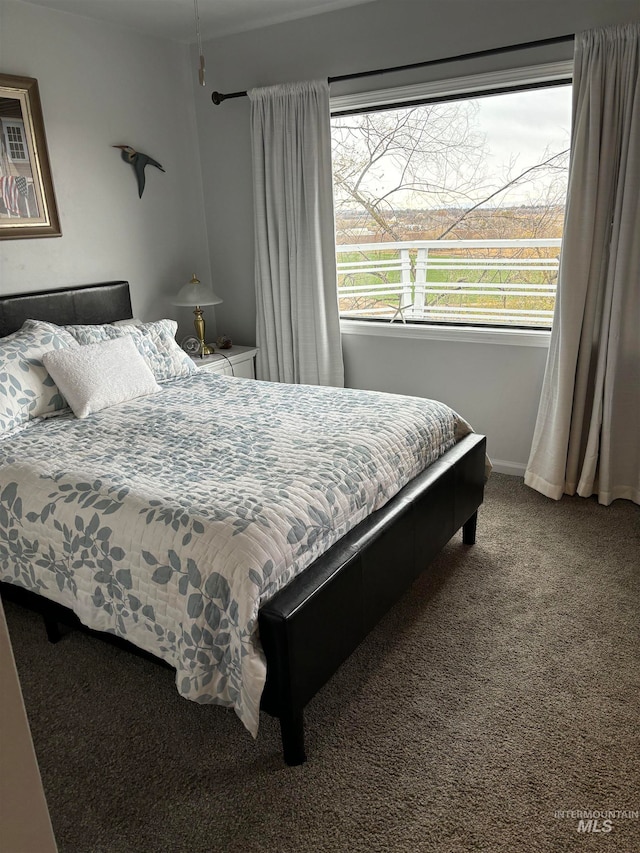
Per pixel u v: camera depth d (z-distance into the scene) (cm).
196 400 299
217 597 168
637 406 311
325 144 367
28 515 208
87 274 368
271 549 174
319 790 169
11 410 264
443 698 200
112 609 190
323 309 394
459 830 156
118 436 253
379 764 176
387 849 152
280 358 420
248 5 344
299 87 363
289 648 165
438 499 247
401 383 396
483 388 368
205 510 186
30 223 332
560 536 296
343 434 243
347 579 190
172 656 178
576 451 329
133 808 165
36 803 59
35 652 228
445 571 271
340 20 351
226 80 401
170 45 397
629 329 303
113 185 375
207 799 167
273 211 395
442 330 370
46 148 334
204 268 447
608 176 291
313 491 198
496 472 375
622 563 271
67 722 195
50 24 330
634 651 217
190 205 429
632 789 165
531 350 347
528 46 301
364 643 227
